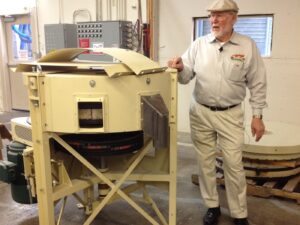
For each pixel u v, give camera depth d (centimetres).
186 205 263
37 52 581
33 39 580
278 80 383
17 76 634
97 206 191
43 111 158
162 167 196
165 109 163
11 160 224
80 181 185
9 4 594
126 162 198
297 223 235
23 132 219
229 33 209
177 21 436
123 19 475
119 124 159
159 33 451
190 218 244
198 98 222
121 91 156
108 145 171
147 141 183
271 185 269
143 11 456
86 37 423
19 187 233
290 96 380
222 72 208
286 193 259
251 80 215
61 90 154
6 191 288
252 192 271
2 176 223
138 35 439
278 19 371
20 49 620
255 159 273
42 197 170
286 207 257
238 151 216
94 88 153
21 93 639
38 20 568
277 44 376
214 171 233
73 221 238
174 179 188
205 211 254
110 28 407
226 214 249
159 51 455
